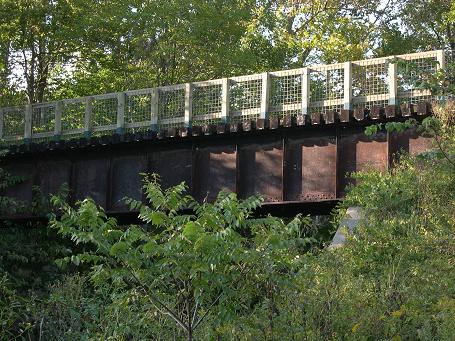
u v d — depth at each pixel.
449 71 15.58
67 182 28.27
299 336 11.32
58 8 39.50
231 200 11.16
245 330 11.48
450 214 18.25
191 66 43.56
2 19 38.75
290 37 41.56
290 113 24.59
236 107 25.41
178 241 10.91
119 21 39.94
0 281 18.69
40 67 41.97
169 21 40.72
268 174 24.66
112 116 27.84
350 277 13.04
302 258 11.77
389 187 20.20
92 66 42.38
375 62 23.61
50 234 30.50
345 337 11.47
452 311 11.91
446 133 18.88
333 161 23.80
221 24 42.16
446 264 15.27
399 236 17.98
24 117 29.80
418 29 45.47
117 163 27.41
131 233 11.15
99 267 11.34
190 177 25.84
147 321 12.66
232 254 10.88
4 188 29.55
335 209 23.36
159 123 26.61
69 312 16.45
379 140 23.25
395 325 11.76
